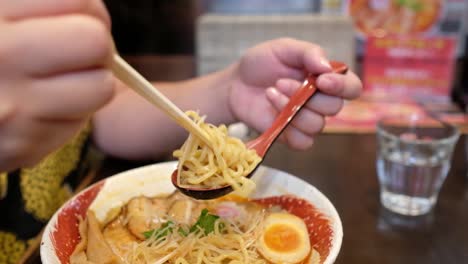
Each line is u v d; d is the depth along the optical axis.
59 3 0.26
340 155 0.70
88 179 0.65
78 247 0.41
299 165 0.67
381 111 0.88
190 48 1.38
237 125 0.72
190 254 0.42
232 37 1.02
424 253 0.48
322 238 0.40
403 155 0.56
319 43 1.00
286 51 0.54
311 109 0.51
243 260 0.41
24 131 0.27
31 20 0.26
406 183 0.55
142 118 0.69
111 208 0.47
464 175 0.64
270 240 0.41
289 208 0.46
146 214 0.45
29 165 0.30
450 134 0.61
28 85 0.26
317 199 0.44
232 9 1.28
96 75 0.27
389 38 0.99
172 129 0.68
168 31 1.37
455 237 0.51
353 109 0.89
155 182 0.50
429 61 0.97
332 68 0.50
